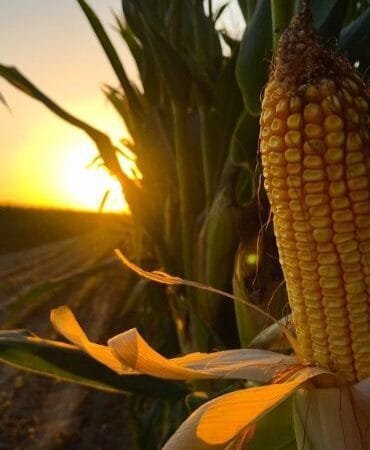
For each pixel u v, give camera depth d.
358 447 0.23
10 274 3.56
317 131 0.20
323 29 0.37
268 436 0.26
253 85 0.38
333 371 0.23
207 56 0.56
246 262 0.37
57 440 1.05
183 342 0.59
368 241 0.22
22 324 1.94
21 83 0.54
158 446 0.58
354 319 0.23
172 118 0.61
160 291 0.75
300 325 0.24
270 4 0.38
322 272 0.22
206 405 0.24
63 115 0.55
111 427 1.10
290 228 0.22
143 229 0.61
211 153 0.52
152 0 0.64
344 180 0.21
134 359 0.23
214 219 0.46
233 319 0.48
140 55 0.68
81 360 0.38
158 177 0.61
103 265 0.71
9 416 1.15
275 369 0.25
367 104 0.21
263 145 0.22
